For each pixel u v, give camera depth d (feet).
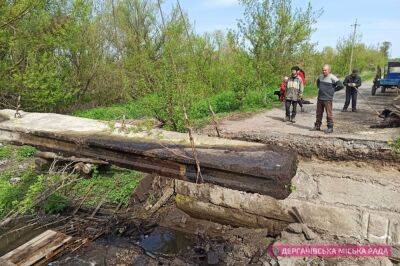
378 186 15.40
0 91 37.55
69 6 44.24
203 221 20.98
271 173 9.58
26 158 29.73
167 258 17.52
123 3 59.62
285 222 18.26
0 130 15.70
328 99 22.70
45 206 21.63
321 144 17.99
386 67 62.85
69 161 24.79
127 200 22.57
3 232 19.71
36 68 38.19
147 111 26.09
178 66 26.73
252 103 41.14
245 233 18.99
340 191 16.37
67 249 17.94
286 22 42.22
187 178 11.34
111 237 19.21
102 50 57.31
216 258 17.10
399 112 22.77
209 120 30.14
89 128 14.62
